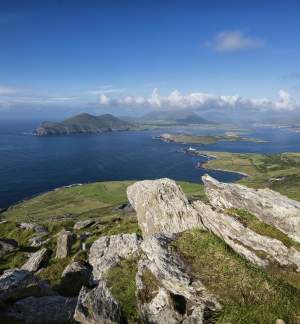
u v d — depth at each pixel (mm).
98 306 22297
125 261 29703
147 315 21250
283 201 26312
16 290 27359
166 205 38250
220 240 25766
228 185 30766
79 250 45594
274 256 23344
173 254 23750
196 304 20141
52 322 22781
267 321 18438
